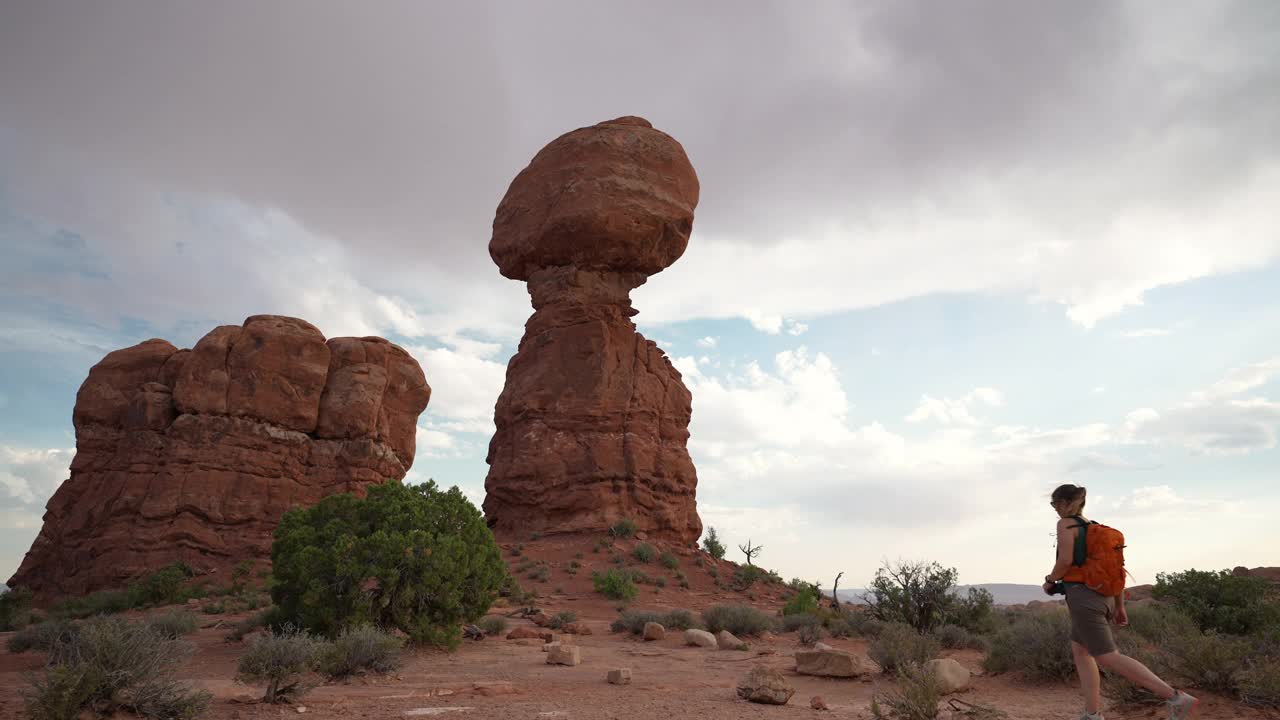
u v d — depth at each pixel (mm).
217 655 14844
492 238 54062
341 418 50750
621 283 50344
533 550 39438
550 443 45062
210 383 46906
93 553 42250
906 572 19109
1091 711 5938
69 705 6844
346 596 15250
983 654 15609
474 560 17109
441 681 11023
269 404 48188
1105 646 5855
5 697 9586
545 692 9961
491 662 13797
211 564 42188
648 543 42000
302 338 50562
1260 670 7602
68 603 35969
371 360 53906
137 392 48094
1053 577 6168
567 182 49938
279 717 7969
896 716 7574
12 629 30531
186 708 7586
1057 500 6387
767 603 34312
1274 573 29156
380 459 51594
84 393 48469
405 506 17375
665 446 47469
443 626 16094
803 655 12352
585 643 18047
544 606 28422
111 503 44531
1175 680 8367
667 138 52719
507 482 45125
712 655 15672
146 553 41625
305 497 47812
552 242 49344
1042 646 10688
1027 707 8695
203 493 44062
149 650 7641
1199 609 16828
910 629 12227
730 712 8305
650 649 16906
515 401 47094
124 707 7402
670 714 8156
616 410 46031
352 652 11156
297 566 15703
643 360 49125
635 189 49250
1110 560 5949
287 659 8828
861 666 11750
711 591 35812
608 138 50750
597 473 43938
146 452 45688
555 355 47594
